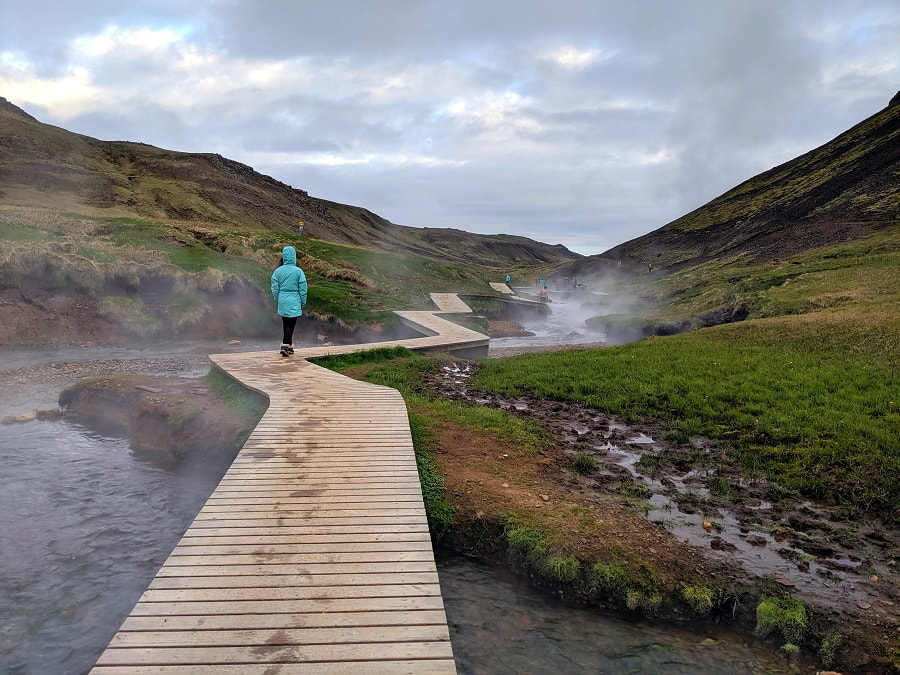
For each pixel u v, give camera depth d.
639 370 14.55
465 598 5.96
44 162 78.31
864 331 16.02
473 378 14.86
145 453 10.77
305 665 3.49
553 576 6.02
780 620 5.30
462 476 8.02
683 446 9.77
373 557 4.86
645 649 5.22
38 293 22.67
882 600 5.59
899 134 58.50
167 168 104.88
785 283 28.61
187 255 29.14
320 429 8.58
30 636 5.59
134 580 6.66
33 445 11.13
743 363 14.43
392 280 43.72
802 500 7.82
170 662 3.48
